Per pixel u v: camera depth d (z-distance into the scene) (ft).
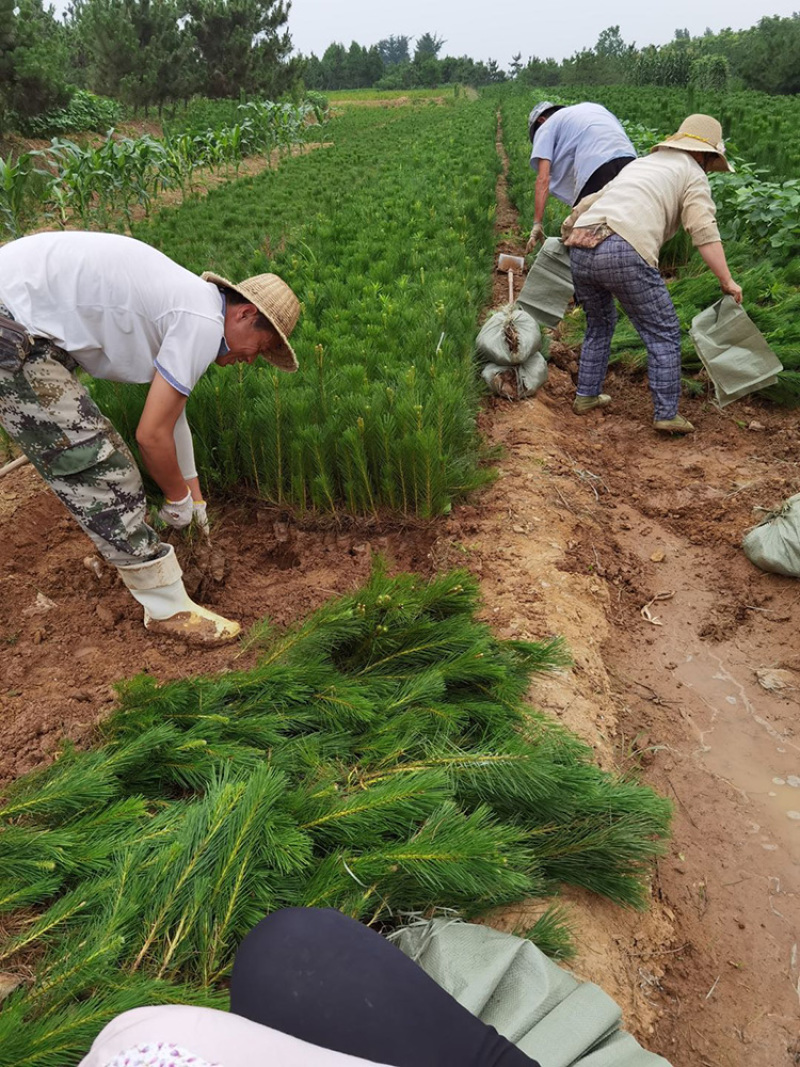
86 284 7.90
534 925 6.68
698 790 9.43
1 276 7.75
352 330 18.06
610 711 10.16
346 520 13.12
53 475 8.48
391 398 13.41
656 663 11.45
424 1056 3.50
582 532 13.76
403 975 3.76
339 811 6.56
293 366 9.56
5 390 7.88
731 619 12.22
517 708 8.43
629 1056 5.08
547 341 19.72
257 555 12.54
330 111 128.47
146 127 78.74
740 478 15.64
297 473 12.98
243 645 9.33
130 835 6.31
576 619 11.39
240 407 13.10
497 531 13.16
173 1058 2.52
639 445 17.31
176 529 10.63
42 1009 5.04
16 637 10.03
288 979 3.74
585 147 18.99
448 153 57.41
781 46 134.72
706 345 17.19
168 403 8.43
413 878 6.43
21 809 6.34
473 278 23.52
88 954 5.09
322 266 24.41
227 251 28.35
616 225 15.30
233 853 5.89
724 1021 7.09
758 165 36.22
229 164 63.41
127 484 8.79
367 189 42.39
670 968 7.46
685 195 15.58
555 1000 5.52
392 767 7.34
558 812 7.32
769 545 12.80
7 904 5.74
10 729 8.25
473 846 5.94
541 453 15.92
